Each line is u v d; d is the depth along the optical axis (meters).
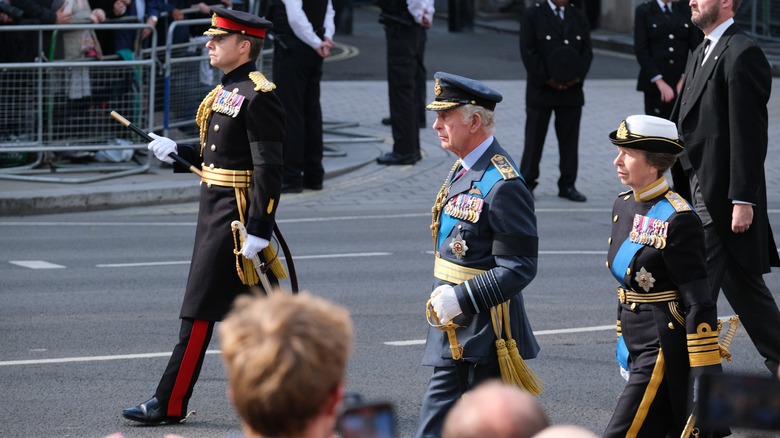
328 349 8.66
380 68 88.81
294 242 40.50
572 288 34.25
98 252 38.62
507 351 17.25
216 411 23.53
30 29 47.94
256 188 21.52
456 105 17.38
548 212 46.69
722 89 23.28
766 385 8.23
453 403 17.72
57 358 26.70
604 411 23.67
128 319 30.09
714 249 23.52
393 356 27.17
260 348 8.59
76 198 46.62
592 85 81.25
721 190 23.33
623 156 17.47
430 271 36.19
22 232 42.19
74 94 49.34
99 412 23.22
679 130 23.95
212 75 53.66
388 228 43.31
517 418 8.19
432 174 54.66
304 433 8.71
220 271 22.06
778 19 100.06
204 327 22.31
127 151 52.53
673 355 17.05
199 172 22.52
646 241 17.16
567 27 47.38
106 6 50.91
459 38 106.81
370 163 56.66
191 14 54.66
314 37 48.12
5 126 48.78
